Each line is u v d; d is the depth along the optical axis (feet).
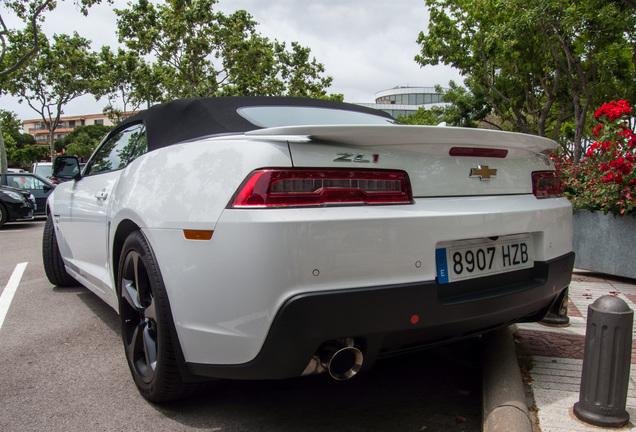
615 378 7.10
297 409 8.21
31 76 108.27
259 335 6.22
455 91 88.38
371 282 6.34
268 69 96.63
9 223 48.26
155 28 81.00
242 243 6.20
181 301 6.97
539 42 59.21
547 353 10.14
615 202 17.39
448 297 6.99
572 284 17.22
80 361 10.43
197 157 7.29
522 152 8.21
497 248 7.66
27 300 15.47
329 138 6.41
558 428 7.12
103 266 11.16
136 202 8.13
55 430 7.57
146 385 8.17
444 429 7.57
